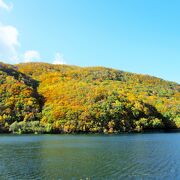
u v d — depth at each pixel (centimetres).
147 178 5394
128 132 17688
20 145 10438
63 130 16438
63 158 7544
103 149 9288
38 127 16275
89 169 6153
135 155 8019
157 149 9306
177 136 14788
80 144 10825
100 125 17138
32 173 5806
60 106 17988
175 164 6631
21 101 18338
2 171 5997
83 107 17750
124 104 18962
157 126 19375
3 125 16375
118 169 6138
